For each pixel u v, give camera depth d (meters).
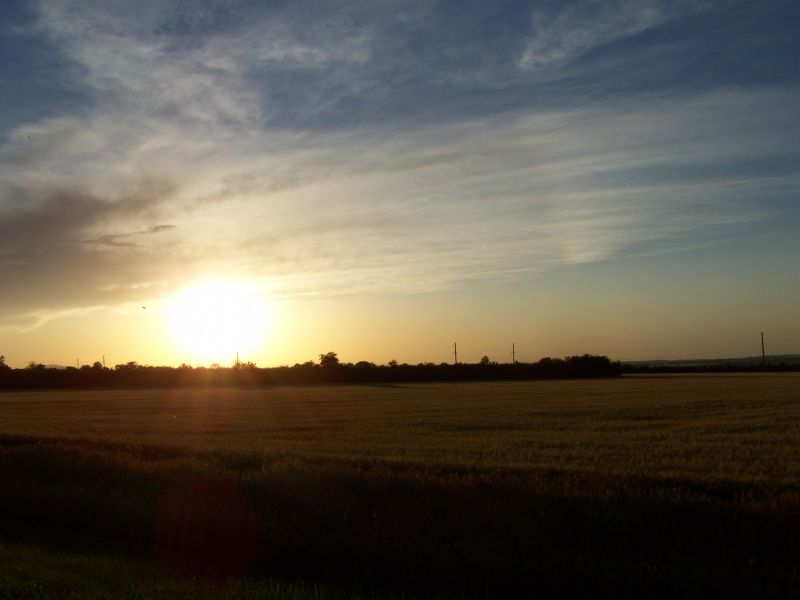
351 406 49.56
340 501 12.95
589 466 16.38
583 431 27.36
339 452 20.53
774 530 10.15
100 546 12.54
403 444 23.08
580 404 45.31
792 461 17.56
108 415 43.88
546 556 10.16
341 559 11.09
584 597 9.57
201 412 46.03
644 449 20.64
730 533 10.24
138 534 13.20
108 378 117.75
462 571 10.23
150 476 15.91
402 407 46.66
